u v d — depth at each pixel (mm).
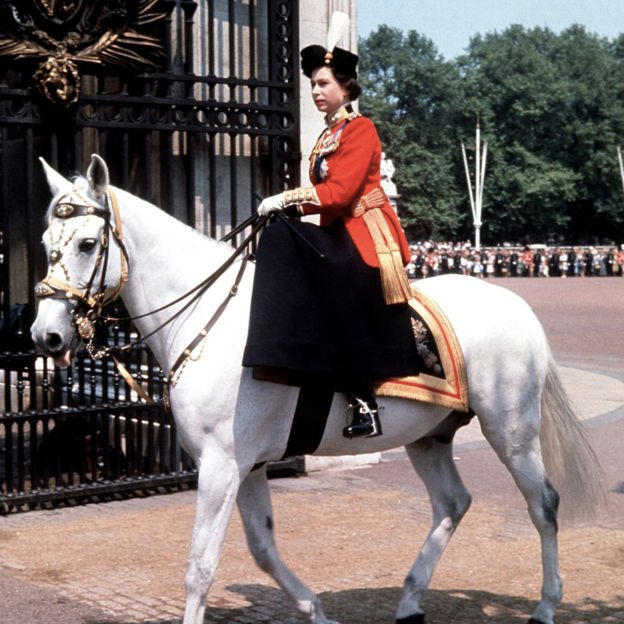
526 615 7395
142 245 6461
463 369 6930
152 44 10969
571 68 123500
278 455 6574
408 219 111125
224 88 12414
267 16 12484
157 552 9055
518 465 7137
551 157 117875
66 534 9703
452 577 8297
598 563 8633
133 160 12312
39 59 10414
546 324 33250
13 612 7457
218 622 7234
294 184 12086
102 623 7234
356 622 7277
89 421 11641
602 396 18156
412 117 120062
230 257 6676
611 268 81625
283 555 8906
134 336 12172
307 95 12211
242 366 6273
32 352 10531
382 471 12391
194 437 6355
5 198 10430
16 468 12211
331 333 6422
